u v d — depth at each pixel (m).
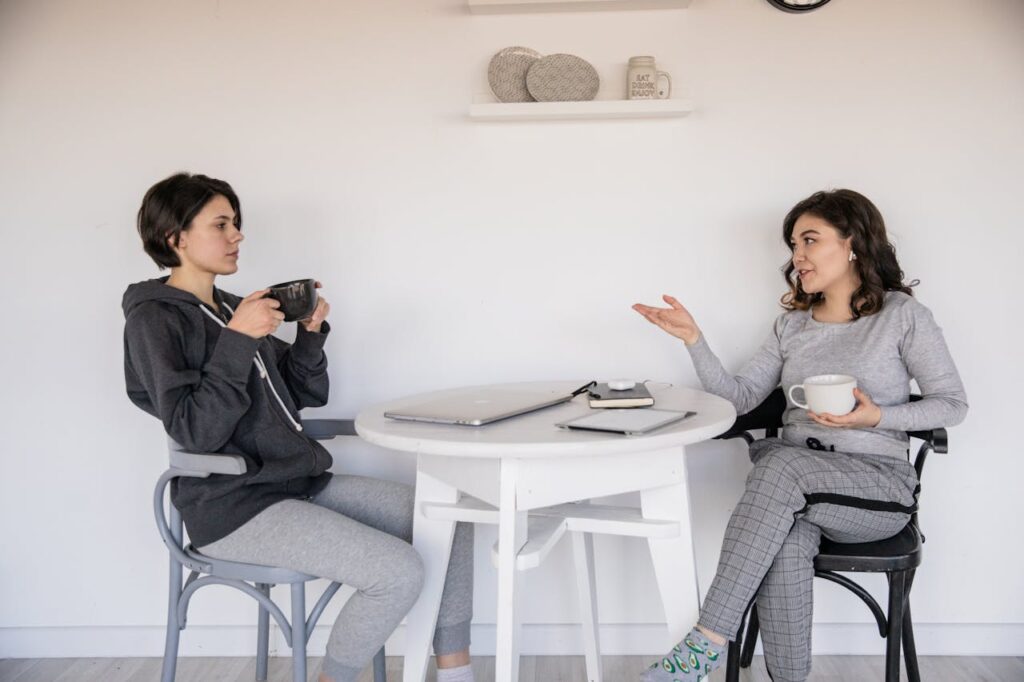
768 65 2.12
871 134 2.12
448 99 2.16
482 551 2.22
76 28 2.17
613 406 1.63
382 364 2.21
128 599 2.26
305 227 2.19
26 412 2.23
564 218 2.17
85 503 2.24
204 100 2.18
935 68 2.11
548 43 2.15
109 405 2.22
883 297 1.83
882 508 1.60
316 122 2.18
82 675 2.15
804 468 1.61
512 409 1.55
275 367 1.84
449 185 2.17
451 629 1.77
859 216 1.83
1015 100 2.10
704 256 2.16
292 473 1.69
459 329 2.20
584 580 1.92
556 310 2.19
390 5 2.16
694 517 2.21
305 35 2.17
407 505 1.83
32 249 2.20
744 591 1.52
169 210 1.70
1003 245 2.12
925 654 2.19
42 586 2.26
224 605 2.24
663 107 2.04
